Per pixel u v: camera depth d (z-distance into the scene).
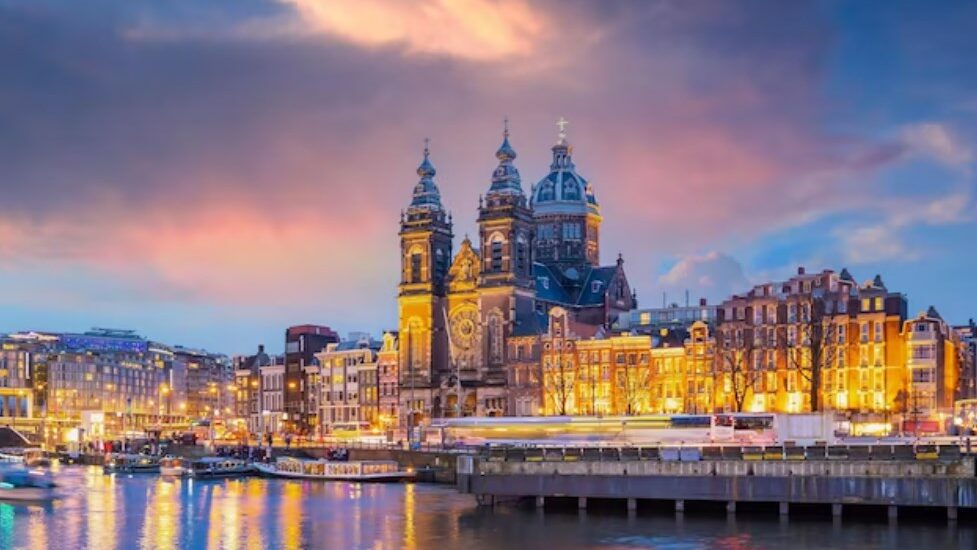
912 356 186.50
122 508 130.00
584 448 118.56
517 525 107.62
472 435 181.25
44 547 100.38
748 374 199.62
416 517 116.81
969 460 101.00
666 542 96.06
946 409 184.75
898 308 189.00
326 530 108.50
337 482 169.75
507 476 118.38
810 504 110.00
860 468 104.25
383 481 169.38
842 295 193.50
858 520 105.06
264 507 129.38
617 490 113.44
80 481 174.50
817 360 184.38
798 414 133.62
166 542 102.69
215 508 128.75
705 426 150.12
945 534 96.50
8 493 141.50
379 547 97.94
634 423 159.62
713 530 101.19
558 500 121.12
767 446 111.88
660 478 111.81
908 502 102.38
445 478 167.75
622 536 99.56
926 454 105.19
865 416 185.62
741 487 108.56
